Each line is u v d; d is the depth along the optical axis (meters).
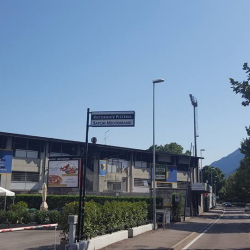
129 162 53.78
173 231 22.19
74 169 35.72
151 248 13.77
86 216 13.12
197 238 19.53
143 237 17.95
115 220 16.45
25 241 16.39
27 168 43.12
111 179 49.97
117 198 37.16
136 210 20.39
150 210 28.00
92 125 13.35
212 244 16.62
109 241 14.70
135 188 53.69
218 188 127.25
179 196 35.38
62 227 13.12
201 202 58.00
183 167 60.34
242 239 18.94
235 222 34.25
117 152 52.44
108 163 50.72
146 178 55.28
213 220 37.69
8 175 41.38
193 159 61.22
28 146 43.84
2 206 33.78
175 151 112.19
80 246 11.66
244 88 12.02
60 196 35.19
